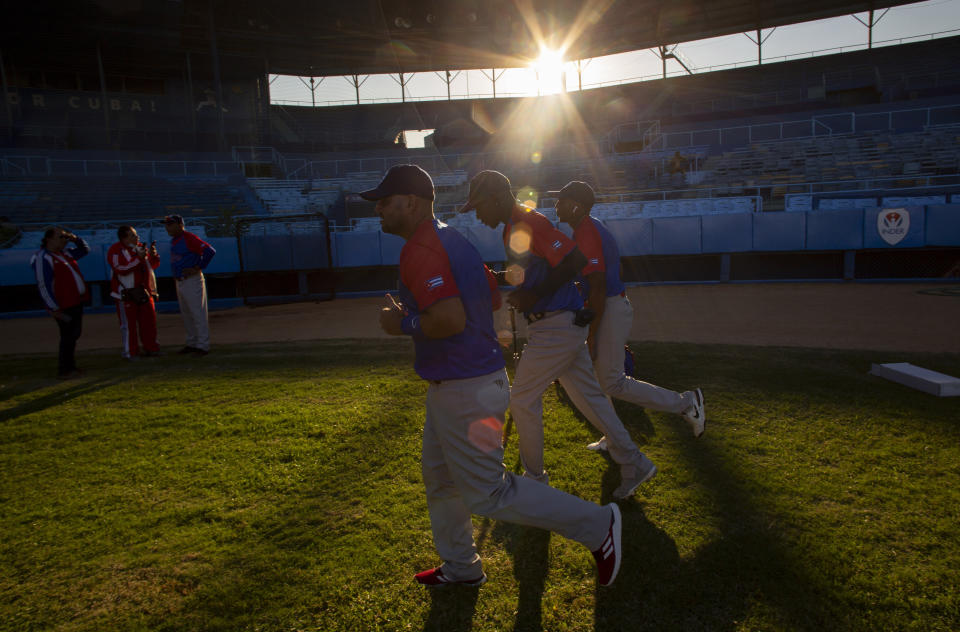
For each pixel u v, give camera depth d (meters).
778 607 1.97
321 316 10.70
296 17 30.36
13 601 2.21
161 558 2.46
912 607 1.95
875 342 6.27
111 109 29.66
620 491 2.74
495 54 35.91
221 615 2.08
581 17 33.03
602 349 3.00
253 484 3.15
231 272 13.59
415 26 32.81
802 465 3.07
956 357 5.39
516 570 2.29
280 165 27.97
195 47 29.69
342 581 2.25
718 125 28.72
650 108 34.62
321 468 3.32
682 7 31.62
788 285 12.70
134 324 6.74
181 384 5.42
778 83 32.88
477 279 1.85
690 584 2.12
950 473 2.91
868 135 23.06
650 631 1.90
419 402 4.50
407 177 1.79
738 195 19.72
